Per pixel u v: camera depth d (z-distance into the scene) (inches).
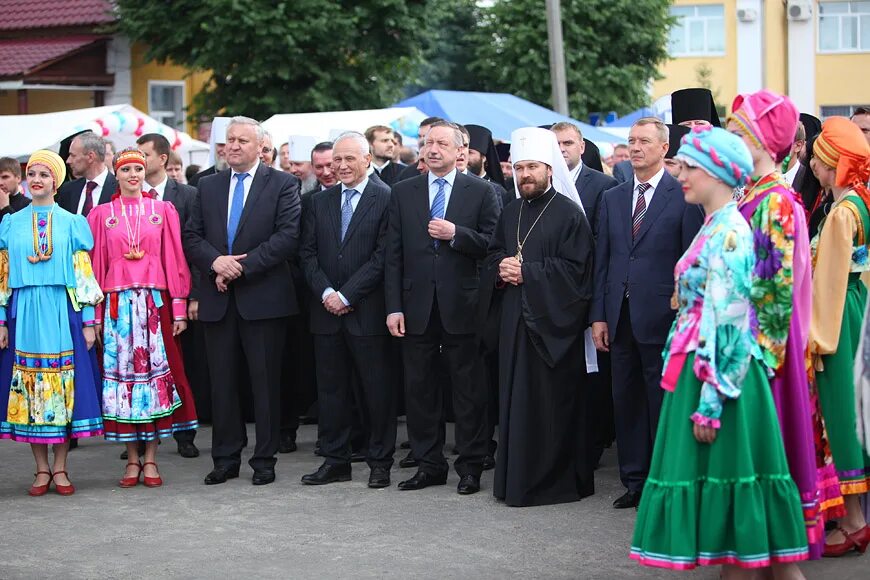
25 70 840.3
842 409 227.3
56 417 288.8
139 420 295.9
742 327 183.0
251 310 298.0
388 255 293.4
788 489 185.0
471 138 358.3
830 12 1332.4
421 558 233.1
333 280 300.0
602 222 275.3
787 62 1341.0
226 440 306.5
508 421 277.4
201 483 305.3
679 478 184.5
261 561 232.8
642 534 187.6
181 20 834.2
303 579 220.5
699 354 183.0
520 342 276.1
